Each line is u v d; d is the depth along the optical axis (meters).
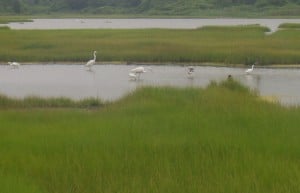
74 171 14.91
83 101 32.56
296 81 44.03
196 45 62.31
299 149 16.62
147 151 16.78
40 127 20.62
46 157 16.05
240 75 47.53
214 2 189.75
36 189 13.12
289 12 171.50
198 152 16.58
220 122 20.95
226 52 56.06
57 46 63.69
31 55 57.91
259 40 67.50
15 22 144.00
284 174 14.15
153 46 61.69
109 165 15.40
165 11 188.88
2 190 12.77
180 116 22.12
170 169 15.08
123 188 13.77
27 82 44.34
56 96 36.38
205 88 31.31
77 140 18.05
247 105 24.53
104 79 45.62
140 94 28.58
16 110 27.06
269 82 43.41
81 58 57.28
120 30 89.94
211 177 14.30
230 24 125.88
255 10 178.12
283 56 54.00
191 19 160.88
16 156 15.99
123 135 18.88
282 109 23.91
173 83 43.12
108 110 25.48
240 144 17.19
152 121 21.28
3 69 52.50
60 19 169.75
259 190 13.27
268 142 17.47
